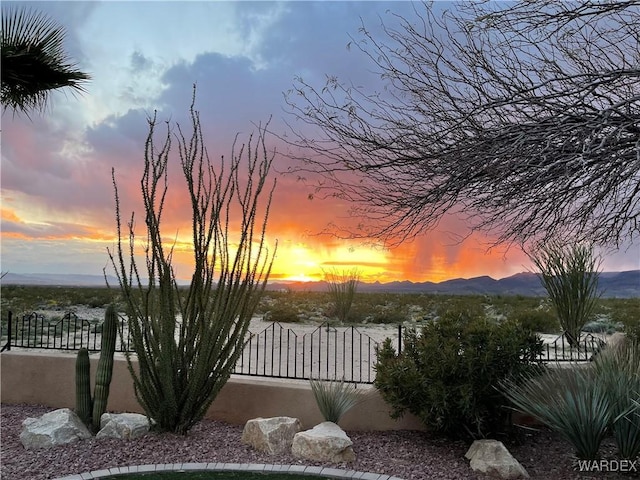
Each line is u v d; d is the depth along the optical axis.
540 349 5.56
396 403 5.41
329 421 5.63
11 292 28.38
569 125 3.26
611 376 4.88
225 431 5.91
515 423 5.81
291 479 4.43
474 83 3.97
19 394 7.37
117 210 5.53
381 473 4.63
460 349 5.36
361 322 16.22
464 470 4.75
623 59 3.89
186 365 5.64
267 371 8.49
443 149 3.71
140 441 5.36
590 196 3.91
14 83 9.37
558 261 10.30
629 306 20.44
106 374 5.82
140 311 5.55
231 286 5.72
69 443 5.35
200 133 5.61
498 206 3.78
